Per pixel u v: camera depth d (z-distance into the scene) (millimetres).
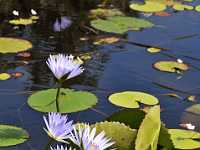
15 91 1763
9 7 2656
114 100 1705
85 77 1923
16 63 1992
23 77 1877
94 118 1599
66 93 1700
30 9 2648
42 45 2188
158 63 2094
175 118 1656
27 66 1975
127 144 1146
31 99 1651
